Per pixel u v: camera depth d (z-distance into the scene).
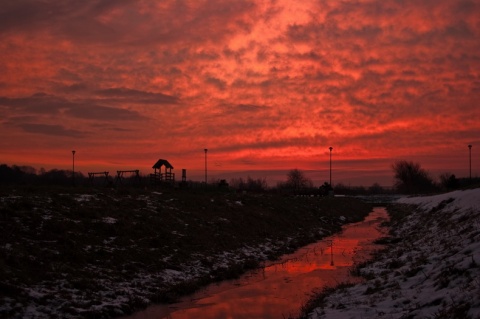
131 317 12.62
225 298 14.88
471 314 8.08
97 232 19.47
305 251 26.25
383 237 31.56
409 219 40.00
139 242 19.98
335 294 13.80
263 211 37.12
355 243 29.53
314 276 18.27
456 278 10.87
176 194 34.03
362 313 10.62
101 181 57.09
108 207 23.33
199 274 18.31
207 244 23.03
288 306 13.65
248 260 21.48
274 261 22.69
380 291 12.60
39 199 21.33
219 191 49.88
